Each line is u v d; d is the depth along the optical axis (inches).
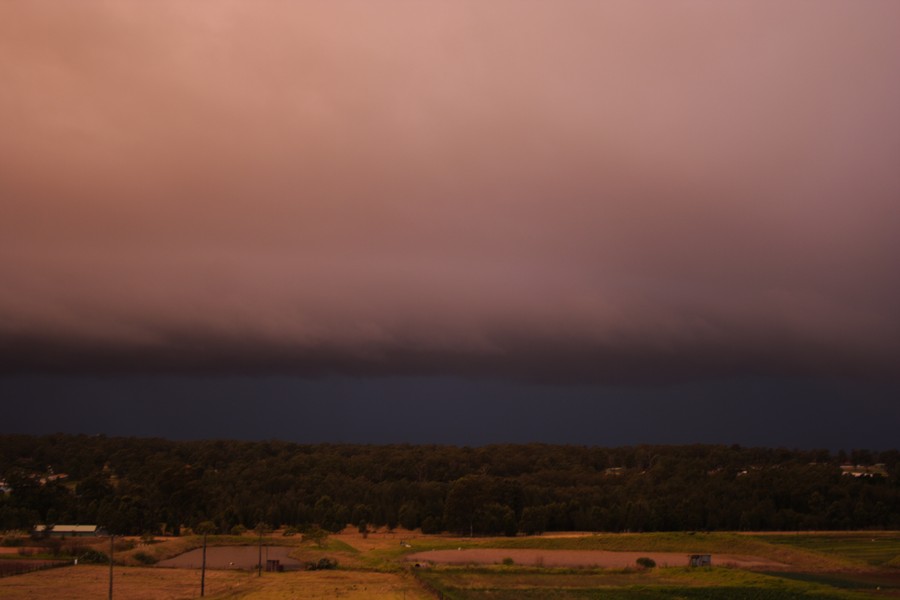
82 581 4040.4
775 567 4950.8
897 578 4480.8
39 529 6574.8
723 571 4579.2
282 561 5329.7
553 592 3863.2
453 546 6102.4
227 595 3607.3
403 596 3644.2
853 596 3742.6
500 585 4101.9
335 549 5831.7
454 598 3535.9
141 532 6865.2
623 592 3880.4
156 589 3777.1
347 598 3550.7
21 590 3683.6
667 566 4916.3
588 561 5236.2
